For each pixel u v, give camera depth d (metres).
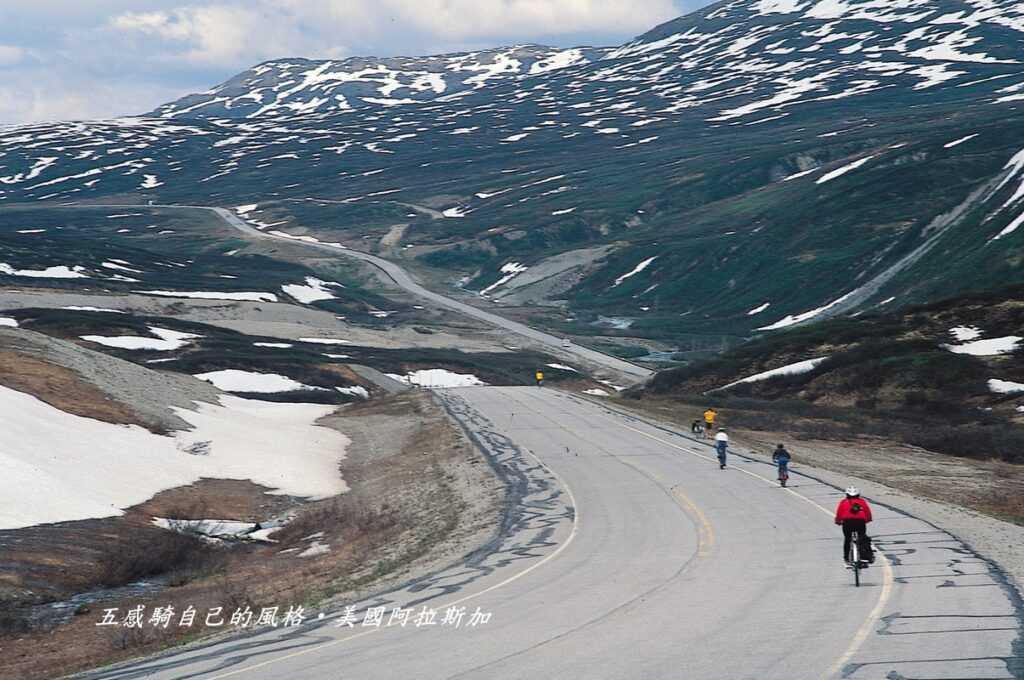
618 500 45.53
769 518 38.78
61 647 29.19
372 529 48.22
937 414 91.94
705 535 35.66
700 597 24.89
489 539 38.25
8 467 54.25
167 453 69.62
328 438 88.19
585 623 22.58
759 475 52.12
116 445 67.19
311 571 38.50
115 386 83.38
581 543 35.66
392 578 32.47
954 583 24.80
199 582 40.03
